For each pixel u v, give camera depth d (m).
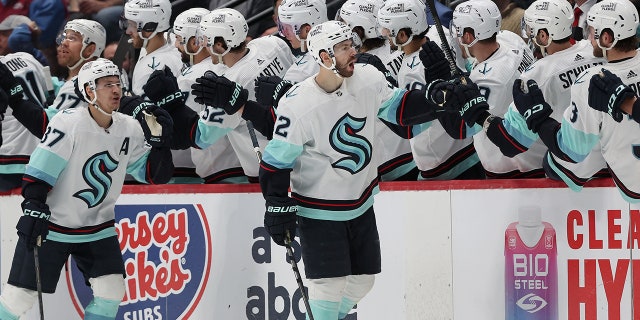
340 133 17.77
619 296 19.61
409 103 18.25
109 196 19.45
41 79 22.22
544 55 20.22
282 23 21.64
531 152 20.25
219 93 18.89
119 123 19.23
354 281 19.03
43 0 30.42
